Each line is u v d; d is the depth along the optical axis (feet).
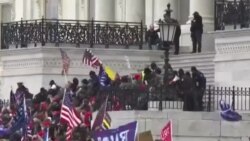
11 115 354.54
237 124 327.88
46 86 409.49
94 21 419.74
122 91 338.75
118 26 419.74
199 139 326.24
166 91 335.67
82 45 415.03
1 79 426.92
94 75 364.38
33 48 412.16
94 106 342.85
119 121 328.29
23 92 384.27
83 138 297.12
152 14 452.76
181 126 325.83
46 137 296.71
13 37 427.74
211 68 390.83
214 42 405.18
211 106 345.31
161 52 415.85
